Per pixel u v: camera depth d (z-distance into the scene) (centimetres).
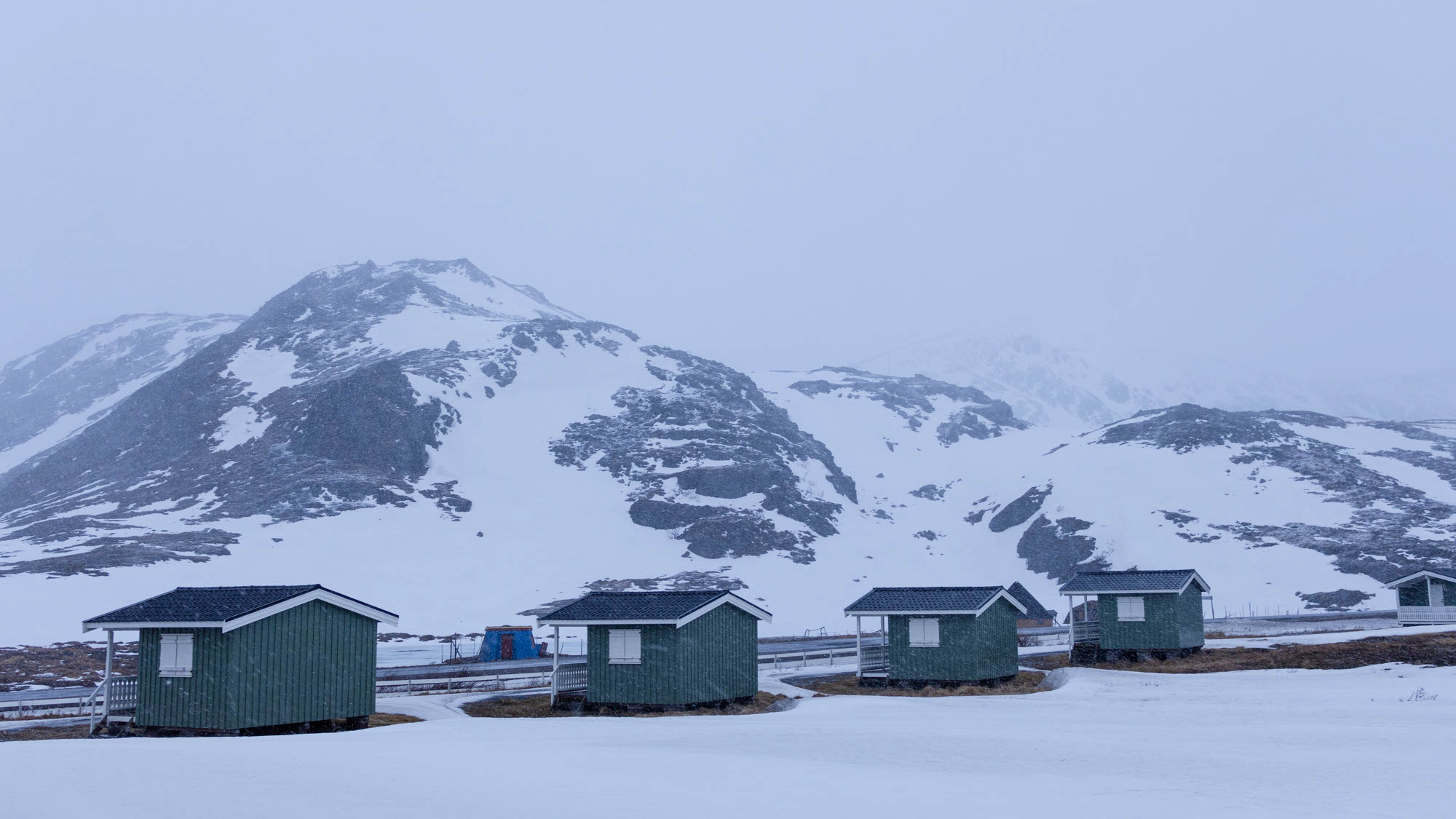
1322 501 13950
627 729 3014
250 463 14862
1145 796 1778
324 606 3266
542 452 16088
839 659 6109
